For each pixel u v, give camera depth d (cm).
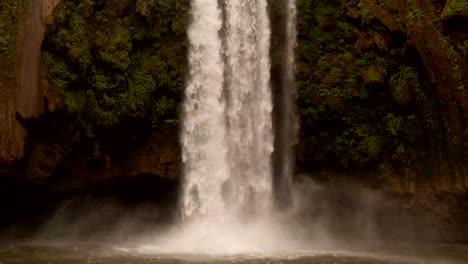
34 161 1590
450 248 1652
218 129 1848
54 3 1586
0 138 1537
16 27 1573
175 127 1803
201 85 1839
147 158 1777
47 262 1365
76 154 1669
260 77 1877
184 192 1827
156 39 1800
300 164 1877
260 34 1881
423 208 1738
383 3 1753
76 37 1630
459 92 1622
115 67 1702
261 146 1877
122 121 1712
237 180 1856
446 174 1677
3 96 1548
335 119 1817
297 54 1862
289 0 1873
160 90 1797
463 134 1627
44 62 1573
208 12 1856
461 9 1605
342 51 1831
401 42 1731
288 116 1875
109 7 1717
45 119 1574
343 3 1823
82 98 1648
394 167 1766
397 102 1733
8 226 1727
